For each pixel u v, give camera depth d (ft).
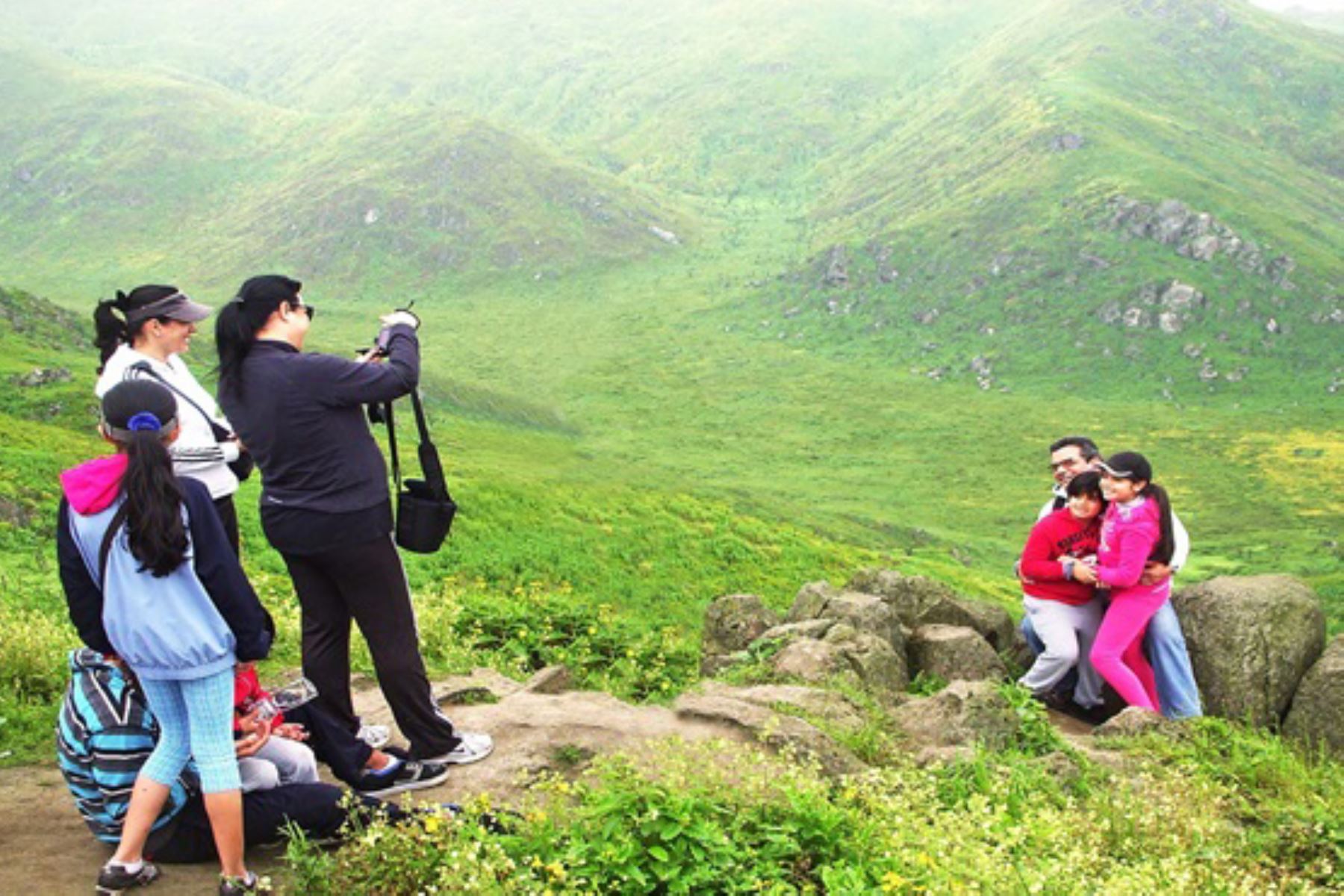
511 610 37.70
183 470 18.52
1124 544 28.04
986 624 36.76
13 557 63.16
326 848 16.31
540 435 456.86
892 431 623.77
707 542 156.04
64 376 224.74
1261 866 18.52
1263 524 462.19
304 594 17.69
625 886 14.16
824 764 20.33
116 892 15.05
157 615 14.52
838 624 32.22
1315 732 28.35
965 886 14.26
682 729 21.44
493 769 18.76
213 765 14.92
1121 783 20.51
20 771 19.86
